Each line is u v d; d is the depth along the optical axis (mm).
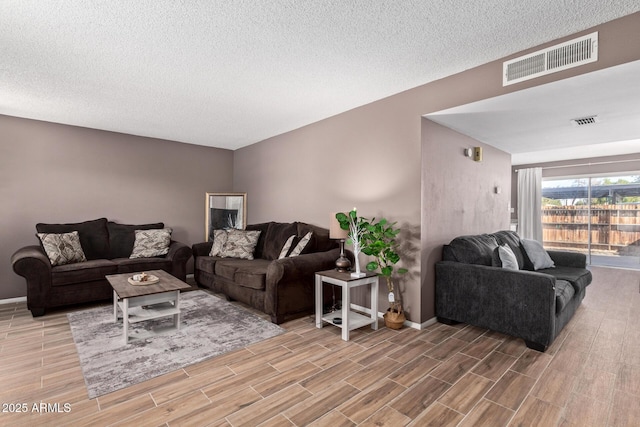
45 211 4121
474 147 3906
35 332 2881
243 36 2195
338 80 2928
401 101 3207
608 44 2041
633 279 5242
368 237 3045
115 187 4660
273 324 3105
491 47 2365
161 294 2889
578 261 3875
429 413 1738
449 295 3104
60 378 2082
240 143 5441
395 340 2748
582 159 6676
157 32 2137
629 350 2529
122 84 2982
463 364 2301
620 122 3238
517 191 7508
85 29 2090
